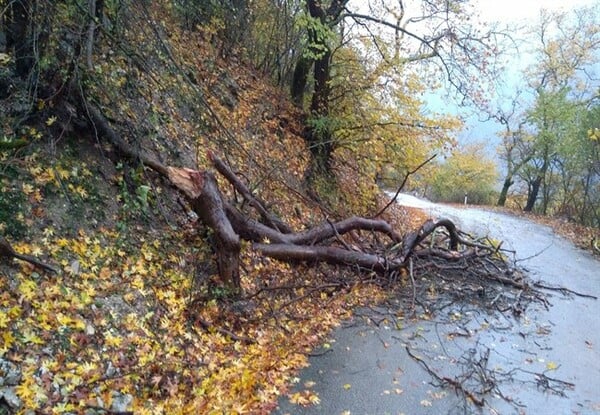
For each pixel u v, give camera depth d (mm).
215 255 6352
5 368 3619
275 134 11055
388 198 16953
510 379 5672
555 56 24875
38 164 5195
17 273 4297
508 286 9305
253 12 12242
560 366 6164
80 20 5523
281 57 12953
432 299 8008
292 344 5852
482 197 34844
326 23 10750
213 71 10336
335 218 10820
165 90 7262
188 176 6051
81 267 4871
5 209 4613
